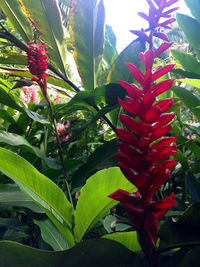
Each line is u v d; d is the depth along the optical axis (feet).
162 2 2.03
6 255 1.99
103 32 5.10
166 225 2.17
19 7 5.16
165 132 1.82
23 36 5.39
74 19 4.88
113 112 4.94
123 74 4.80
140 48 4.61
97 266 2.10
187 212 2.11
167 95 5.95
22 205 3.39
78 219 2.96
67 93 5.68
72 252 2.08
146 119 1.81
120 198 1.93
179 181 5.74
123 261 2.14
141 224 1.86
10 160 2.65
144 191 1.88
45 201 2.93
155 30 2.09
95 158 4.21
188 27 6.00
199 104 4.99
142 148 1.87
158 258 2.09
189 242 2.10
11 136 4.14
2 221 4.46
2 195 3.51
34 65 4.02
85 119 8.05
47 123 4.34
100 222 4.29
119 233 2.39
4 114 5.61
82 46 5.06
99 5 4.93
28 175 2.76
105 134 9.91
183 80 4.18
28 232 4.52
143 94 1.92
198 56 6.30
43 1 4.79
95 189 2.80
